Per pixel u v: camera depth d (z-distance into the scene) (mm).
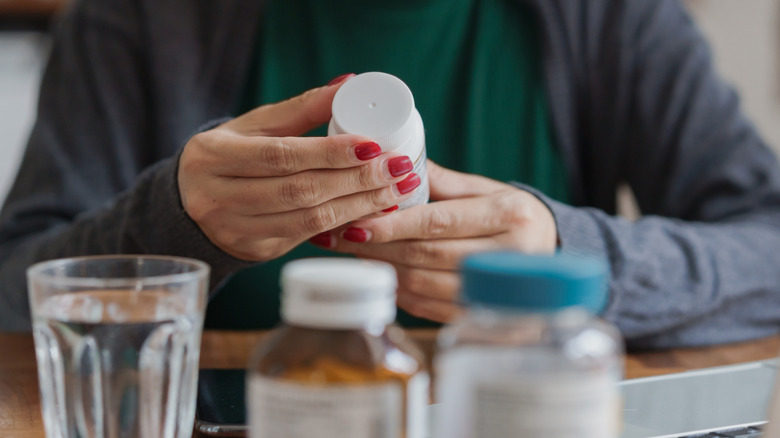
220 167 711
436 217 742
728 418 648
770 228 977
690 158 1097
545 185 1147
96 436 590
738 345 879
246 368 760
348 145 673
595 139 1161
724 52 1921
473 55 1132
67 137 1056
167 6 1102
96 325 585
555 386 510
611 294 833
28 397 720
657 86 1132
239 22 1098
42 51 2186
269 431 527
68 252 869
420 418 542
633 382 708
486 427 514
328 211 705
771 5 1889
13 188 1049
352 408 521
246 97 1135
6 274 926
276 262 1058
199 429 642
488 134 1142
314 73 1123
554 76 1128
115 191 1070
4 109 2219
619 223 873
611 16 1144
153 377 591
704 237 906
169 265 620
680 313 853
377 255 758
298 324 530
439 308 776
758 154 1081
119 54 1097
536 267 516
